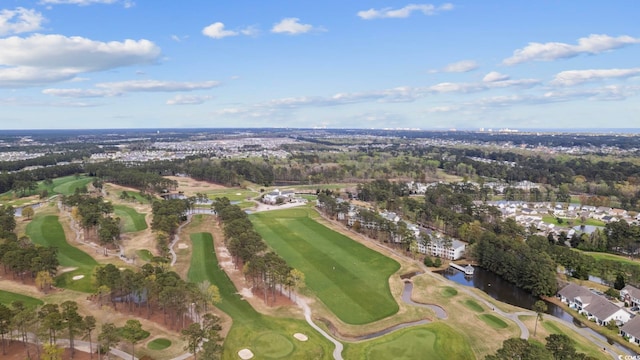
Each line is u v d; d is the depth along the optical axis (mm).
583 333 138375
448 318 145750
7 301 143125
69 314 112625
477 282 185625
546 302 165250
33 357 110312
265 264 155750
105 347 106375
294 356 116750
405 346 124250
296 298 157125
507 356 103625
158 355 113750
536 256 183250
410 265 199250
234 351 118000
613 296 166875
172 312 139125
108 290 136875
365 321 143000
